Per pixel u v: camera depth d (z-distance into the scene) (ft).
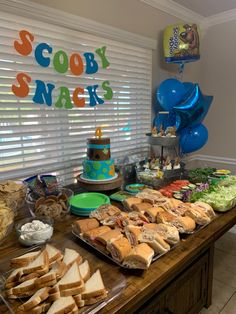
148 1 7.57
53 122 5.96
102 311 2.56
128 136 7.89
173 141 6.90
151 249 3.35
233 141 9.89
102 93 6.88
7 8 4.79
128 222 3.85
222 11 9.09
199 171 7.18
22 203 4.79
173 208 4.52
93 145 5.45
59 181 5.73
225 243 8.57
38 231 3.70
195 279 4.72
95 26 6.27
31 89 5.45
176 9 8.49
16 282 2.77
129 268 3.18
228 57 9.55
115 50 7.00
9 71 5.07
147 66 8.04
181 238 3.99
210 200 5.04
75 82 6.21
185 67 9.53
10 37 4.99
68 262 3.09
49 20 5.42
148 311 3.52
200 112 7.70
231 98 9.70
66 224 4.41
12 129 5.29
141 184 6.31
